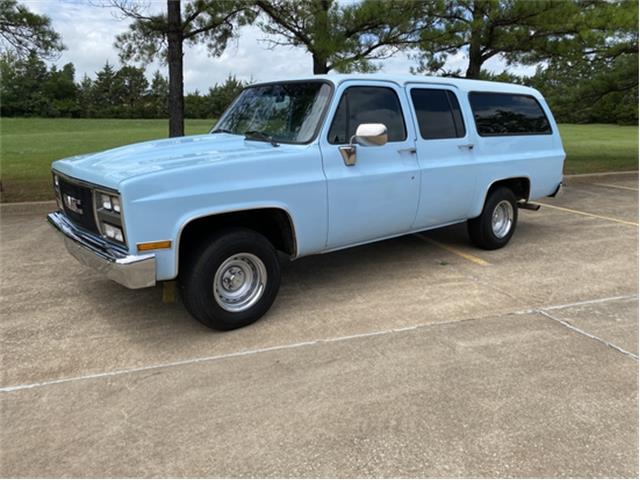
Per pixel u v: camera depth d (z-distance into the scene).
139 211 3.33
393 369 3.41
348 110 4.44
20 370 3.41
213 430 2.78
